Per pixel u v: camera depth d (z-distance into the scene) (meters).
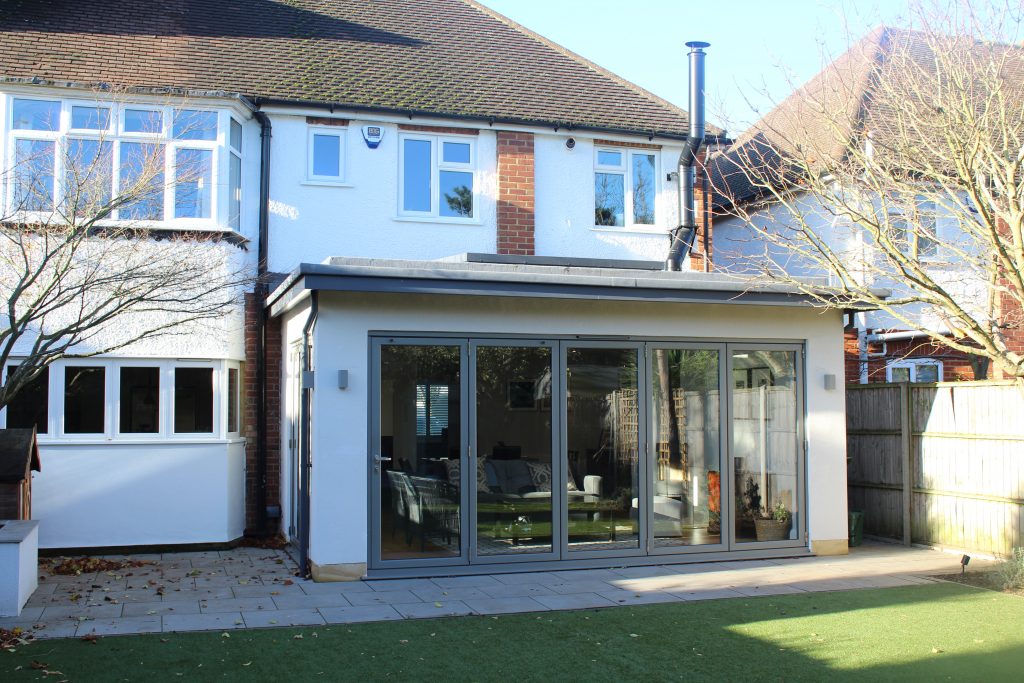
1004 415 11.65
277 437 13.75
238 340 13.47
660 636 8.03
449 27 17.84
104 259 11.37
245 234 14.00
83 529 12.39
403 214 14.90
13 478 9.91
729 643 7.82
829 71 12.88
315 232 14.41
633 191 16.30
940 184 11.30
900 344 16.64
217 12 16.20
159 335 11.38
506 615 8.80
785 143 13.36
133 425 12.73
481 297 11.05
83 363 12.56
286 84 14.69
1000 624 8.48
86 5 15.26
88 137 12.72
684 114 17.05
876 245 11.01
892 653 7.52
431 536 10.77
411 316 10.82
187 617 8.65
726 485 11.87
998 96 10.69
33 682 6.61
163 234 12.86
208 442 12.94
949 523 12.45
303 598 9.52
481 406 11.03
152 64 14.30
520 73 17.02
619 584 10.27
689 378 11.83
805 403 12.24
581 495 11.30
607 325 11.50
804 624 8.47
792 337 12.23
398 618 8.66
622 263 14.63
